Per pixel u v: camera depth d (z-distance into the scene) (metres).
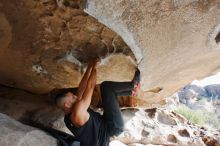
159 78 3.21
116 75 3.59
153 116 5.41
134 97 4.82
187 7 2.23
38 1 2.42
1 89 3.86
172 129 5.31
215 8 2.30
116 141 4.74
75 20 2.61
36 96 4.05
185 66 3.21
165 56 2.70
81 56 3.12
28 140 2.62
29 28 2.74
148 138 5.01
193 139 5.22
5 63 3.33
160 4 2.16
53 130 3.25
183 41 2.59
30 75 3.56
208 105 10.14
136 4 2.11
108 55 3.07
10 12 2.56
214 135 5.45
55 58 3.16
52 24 2.68
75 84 3.73
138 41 2.39
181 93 10.38
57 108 3.94
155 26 2.32
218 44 2.80
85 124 3.07
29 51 3.06
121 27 2.23
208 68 3.71
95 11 2.07
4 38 2.83
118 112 3.35
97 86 4.43
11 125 2.70
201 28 2.50
